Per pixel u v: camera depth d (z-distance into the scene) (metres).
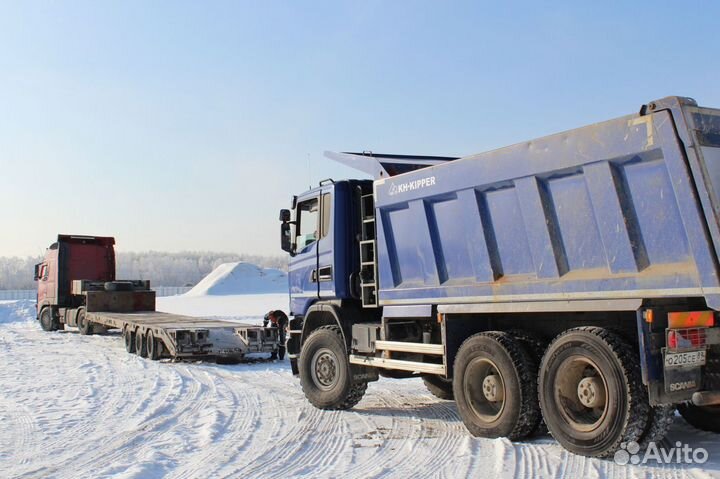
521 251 6.79
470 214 7.29
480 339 7.05
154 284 144.25
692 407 7.07
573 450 6.12
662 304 5.71
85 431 8.15
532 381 6.71
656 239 5.63
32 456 6.94
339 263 9.40
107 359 16.70
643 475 5.47
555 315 6.94
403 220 8.30
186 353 14.96
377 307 9.17
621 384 5.72
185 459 6.67
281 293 78.44
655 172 5.63
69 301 27.31
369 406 9.56
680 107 5.41
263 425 8.31
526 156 6.63
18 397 10.79
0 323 35.56
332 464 6.33
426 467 6.07
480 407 7.19
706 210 5.27
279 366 15.12
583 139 6.11
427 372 7.84
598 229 6.05
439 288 7.69
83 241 27.91
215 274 90.88
